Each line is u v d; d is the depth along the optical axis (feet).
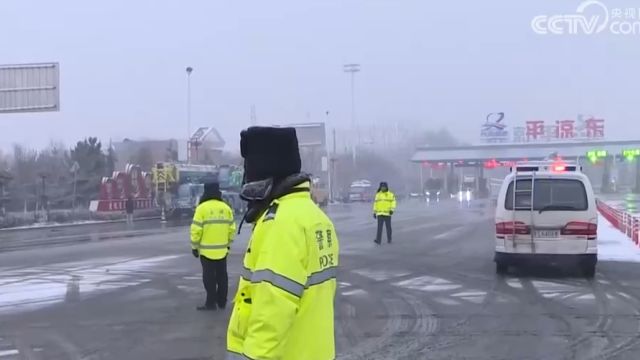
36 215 134.41
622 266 47.83
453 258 54.70
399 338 26.61
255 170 9.86
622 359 23.11
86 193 179.22
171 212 141.18
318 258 9.48
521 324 28.94
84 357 24.38
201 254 33.68
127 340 26.96
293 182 9.74
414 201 216.33
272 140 9.80
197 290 40.06
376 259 54.24
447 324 29.17
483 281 41.63
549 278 42.37
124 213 145.48
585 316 30.50
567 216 41.22
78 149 196.95
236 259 56.08
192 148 211.20
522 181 42.04
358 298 36.14
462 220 107.65
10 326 30.17
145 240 79.66
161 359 23.84
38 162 217.15
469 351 24.41
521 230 41.73
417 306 33.68
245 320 9.66
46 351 25.41
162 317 31.73
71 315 32.73
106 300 36.99
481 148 232.32
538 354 23.86
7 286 42.68
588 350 24.36
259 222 9.68
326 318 9.59
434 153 235.61
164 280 44.57
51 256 62.59
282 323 8.98
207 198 33.83
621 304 33.40
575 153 223.30
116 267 52.26
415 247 64.08
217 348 25.40
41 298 37.93
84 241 81.30
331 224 10.04
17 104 88.07
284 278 9.07
